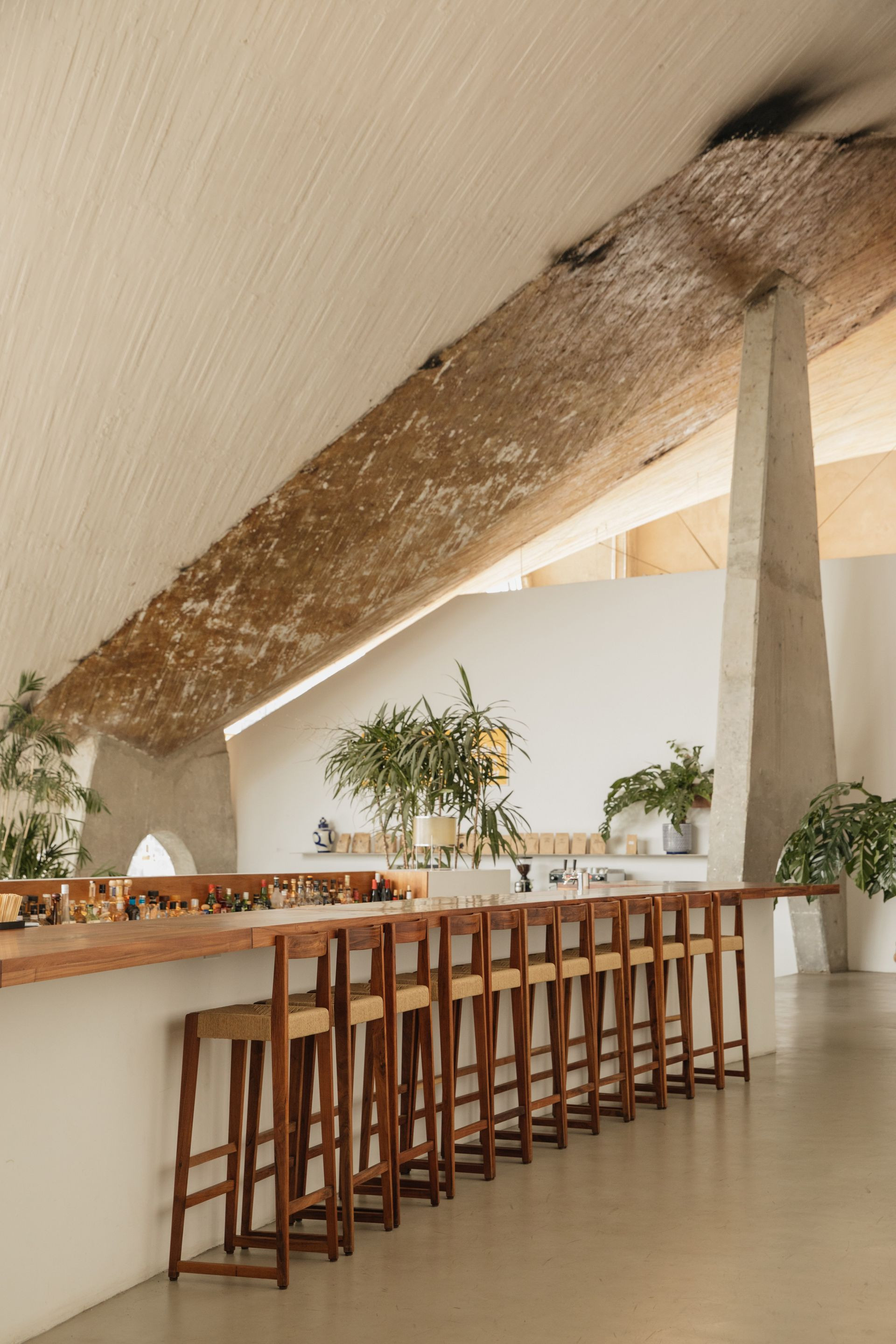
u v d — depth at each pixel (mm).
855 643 10406
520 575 13820
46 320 5938
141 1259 2775
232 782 11766
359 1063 3738
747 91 6680
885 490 12859
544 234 6914
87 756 9625
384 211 6191
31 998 2492
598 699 10914
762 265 8602
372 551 9109
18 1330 2373
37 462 6688
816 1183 3529
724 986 5805
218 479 7453
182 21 4887
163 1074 2928
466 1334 2371
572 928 5309
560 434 9031
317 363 6953
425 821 6375
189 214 5746
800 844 8117
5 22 4629
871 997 8281
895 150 8078
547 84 5961
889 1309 2488
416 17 5301
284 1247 2691
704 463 12375
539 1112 4594
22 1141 2438
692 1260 2828
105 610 8078
